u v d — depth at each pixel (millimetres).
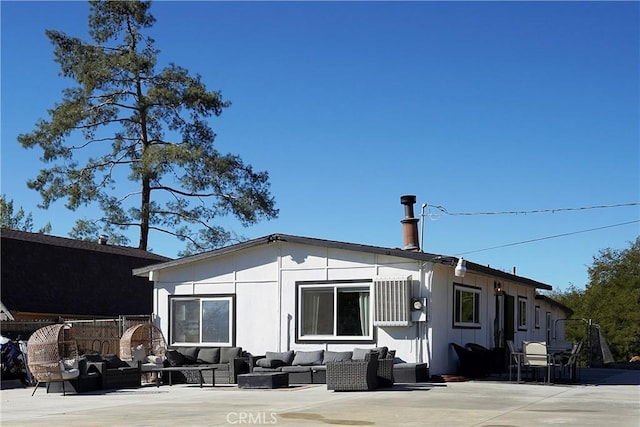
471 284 21500
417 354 18734
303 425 10750
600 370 25109
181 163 35250
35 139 35938
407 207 22328
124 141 37344
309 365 19094
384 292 19031
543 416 11727
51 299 27922
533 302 28391
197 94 36531
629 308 37125
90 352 22281
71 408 13508
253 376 17156
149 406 13594
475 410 12477
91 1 37031
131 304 31484
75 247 31812
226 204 37594
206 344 21562
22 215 57656
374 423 10938
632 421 11195
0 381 19281
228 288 21469
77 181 36156
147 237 37531
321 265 20172
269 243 20906
